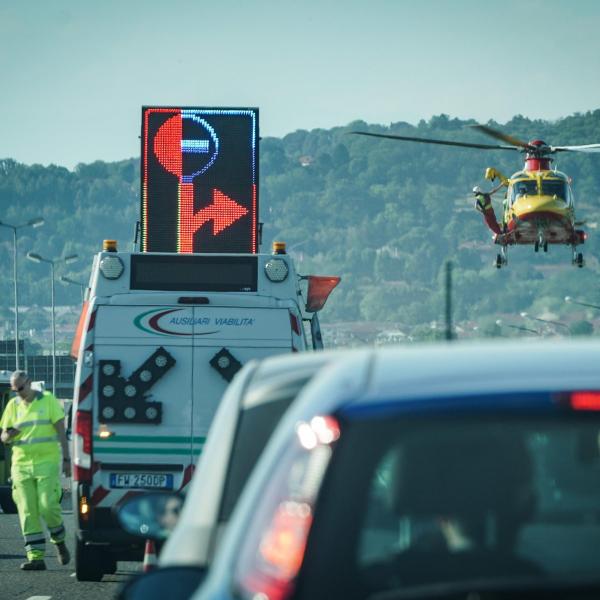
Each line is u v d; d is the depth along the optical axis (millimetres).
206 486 16391
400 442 11656
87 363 52812
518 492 11750
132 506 19250
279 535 11609
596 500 11883
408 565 11547
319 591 11289
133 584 14766
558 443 11984
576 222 158000
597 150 151750
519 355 13117
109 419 52531
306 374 15625
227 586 11844
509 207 158250
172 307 53438
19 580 53656
